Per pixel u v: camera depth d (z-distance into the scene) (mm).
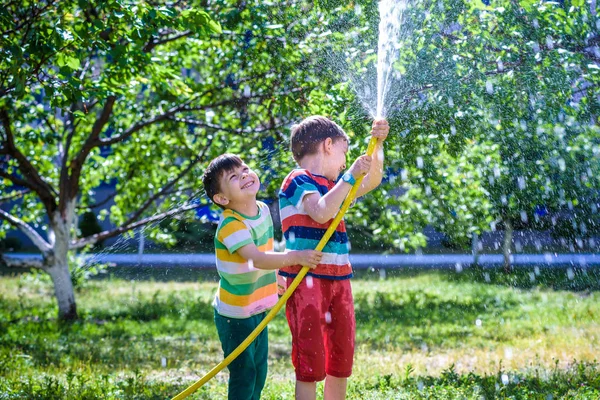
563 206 9477
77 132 13789
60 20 6770
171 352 9133
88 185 14562
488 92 7004
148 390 6160
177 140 13477
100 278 19625
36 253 25906
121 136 12164
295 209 4148
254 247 4164
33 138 11711
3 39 6023
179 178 13039
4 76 6375
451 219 10945
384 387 5895
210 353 9133
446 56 7105
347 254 4250
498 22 7129
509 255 16562
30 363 8008
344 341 4191
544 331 10125
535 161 8109
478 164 8781
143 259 22516
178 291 17156
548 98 7129
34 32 6242
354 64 7555
